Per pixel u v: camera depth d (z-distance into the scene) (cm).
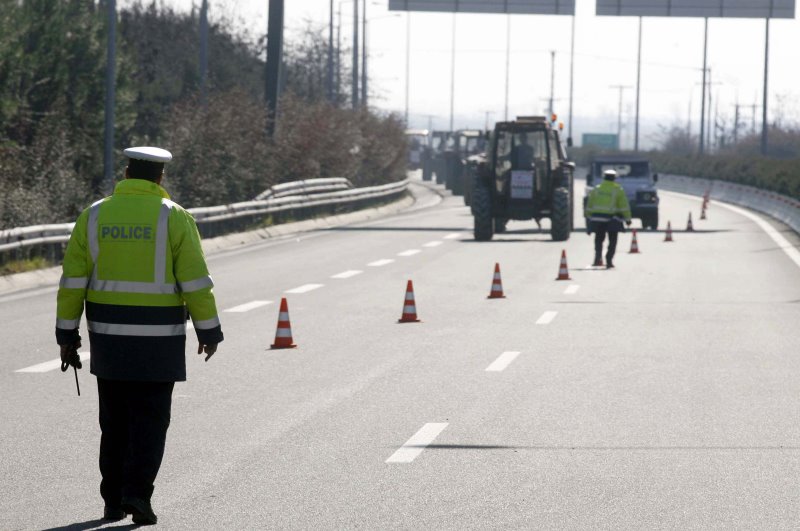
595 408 3059
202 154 9988
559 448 2616
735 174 19100
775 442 2677
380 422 2883
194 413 2978
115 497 2058
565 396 3219
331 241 9194
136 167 2042
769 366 3722
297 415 2962
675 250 8512
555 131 9794
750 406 3091
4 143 7831
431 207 15200
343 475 2377
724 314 5012
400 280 6356
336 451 2583
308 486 2292
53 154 8188
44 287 5928
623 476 2373
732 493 2247
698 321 4788
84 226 2012
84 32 9169
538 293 5772
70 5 9338
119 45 9556
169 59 13988
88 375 3494
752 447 2628
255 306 5212
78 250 2012
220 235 8762
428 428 2816
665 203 17100
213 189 9706
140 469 2008
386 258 7712
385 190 14150
